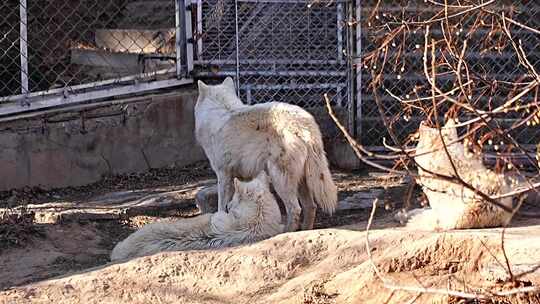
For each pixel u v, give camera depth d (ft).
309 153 22.56
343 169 30.60
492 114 12.32
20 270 21.24
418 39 27.76
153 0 37.70
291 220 22.70
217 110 24.43
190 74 31.60
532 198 22.61
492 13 14.34
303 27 31.86
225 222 21.54
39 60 36.17
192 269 19.53
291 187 22.70
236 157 23.58
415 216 21.12
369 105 31.55
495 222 20.30
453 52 15.16
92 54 35.60
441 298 16.75
